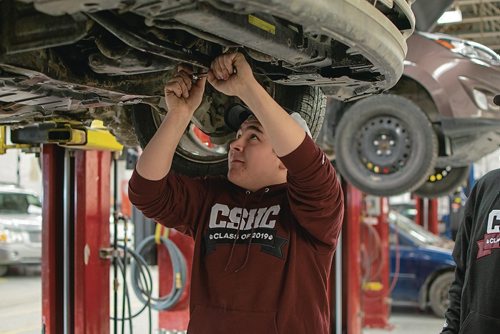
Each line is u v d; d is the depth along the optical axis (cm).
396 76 218
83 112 323
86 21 156
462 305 235
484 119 497
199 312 204
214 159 303
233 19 151
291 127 184
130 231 960
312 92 288
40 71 187
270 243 201
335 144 497
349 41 171
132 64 191
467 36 778
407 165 478
